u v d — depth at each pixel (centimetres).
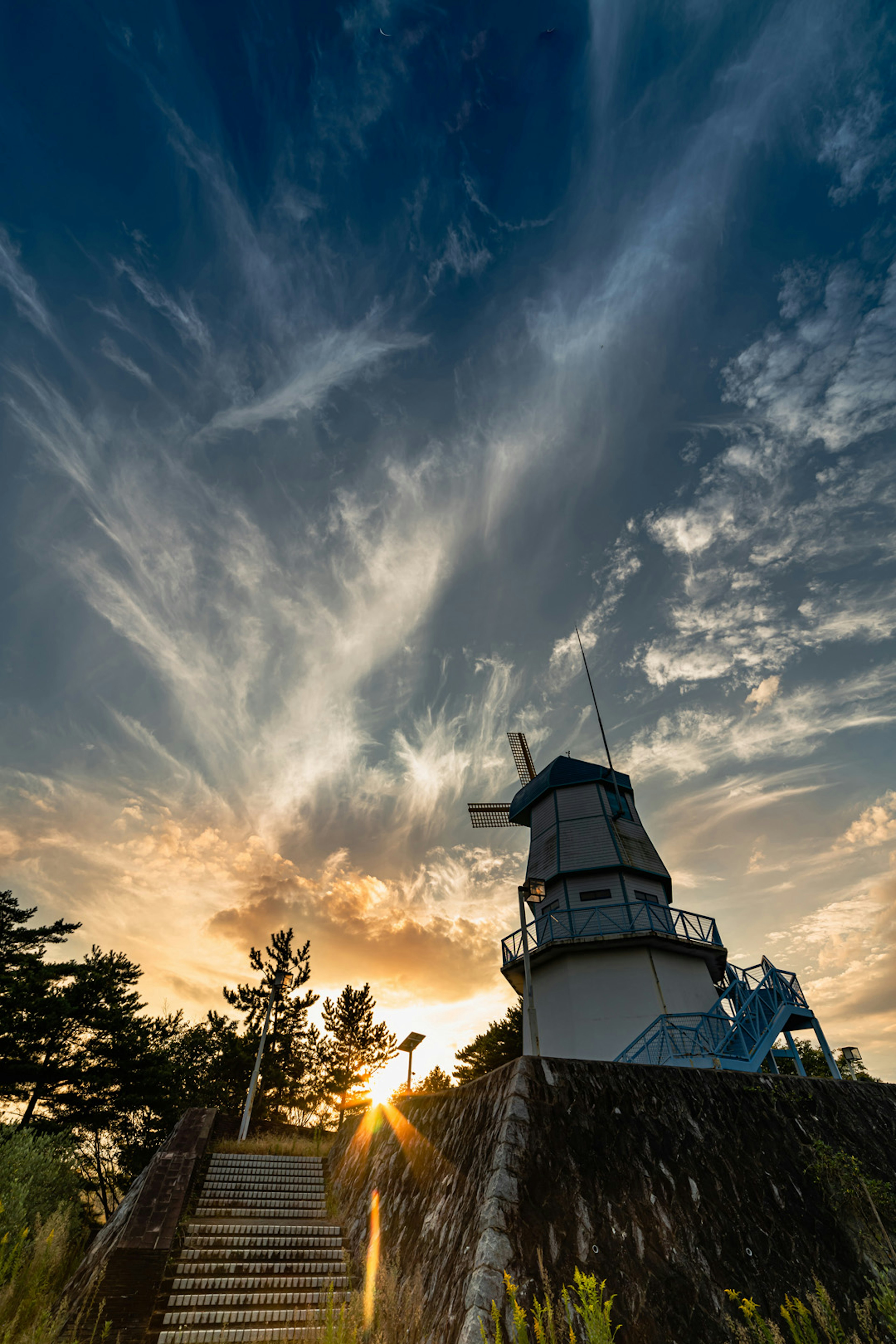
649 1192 809
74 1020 2884
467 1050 3931
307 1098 3912
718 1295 709
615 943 1977
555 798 2636
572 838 2433
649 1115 932
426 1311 714
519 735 3631
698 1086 1027
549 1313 577
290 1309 886
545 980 2119
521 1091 879
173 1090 3123
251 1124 2158
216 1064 3800
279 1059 3847
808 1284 759
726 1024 1714
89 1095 2791
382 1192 1166
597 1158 828
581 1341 607
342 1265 1038
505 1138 811
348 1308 855
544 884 2169
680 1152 888
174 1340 786
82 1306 832
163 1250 1004
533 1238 699
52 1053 2808
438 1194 930
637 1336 639
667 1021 1803
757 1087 1082
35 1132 2302
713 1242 774
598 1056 1839
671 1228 772
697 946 2005
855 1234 863
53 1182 1364
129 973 3198
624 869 2228
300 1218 1298
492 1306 614
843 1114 1116
